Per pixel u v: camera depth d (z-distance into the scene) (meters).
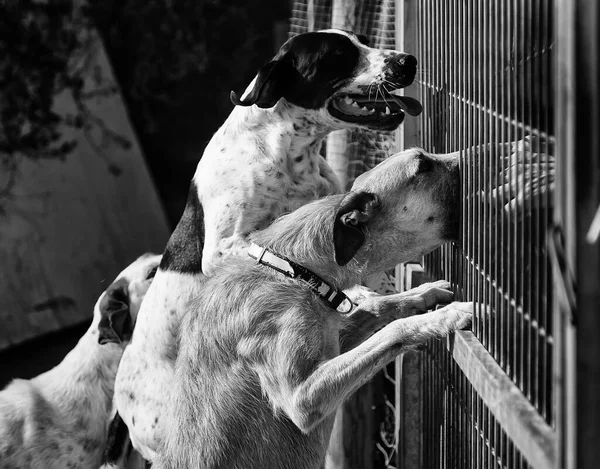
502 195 2.49
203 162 3.23
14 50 5.54
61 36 5.73
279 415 2.78
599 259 2.15
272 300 2.76
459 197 2.78
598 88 2.13
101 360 3.36
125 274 3.37
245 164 3.16
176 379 2.86
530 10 2.37
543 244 2.33
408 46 3.21
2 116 5.49
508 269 2.46
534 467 2.26
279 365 2.72
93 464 3.35
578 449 2.16
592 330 2.15
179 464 2.82
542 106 2.34
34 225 5.52
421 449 3.15
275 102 3.11
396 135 3.31
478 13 2.64
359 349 2.69
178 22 6.20
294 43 3.11
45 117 5.65
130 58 6.25
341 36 3.09
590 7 2.13
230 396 2.78
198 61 6.25
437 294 2.87
